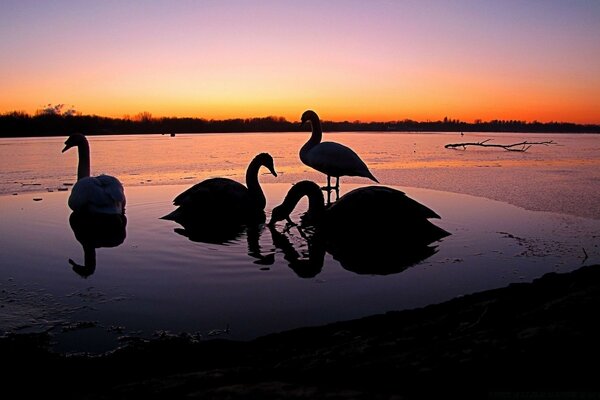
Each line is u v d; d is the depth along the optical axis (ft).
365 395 8.59
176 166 61.57
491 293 15.96
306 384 9.55
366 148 99.45
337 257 22.04
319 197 28.32
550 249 23.35
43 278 19.35
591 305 11.11
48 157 72.38
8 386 11.57
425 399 8.45
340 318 15.51
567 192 40.63
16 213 32.32
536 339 9.75
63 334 14.49
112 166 61.67
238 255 22.29
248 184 31.83
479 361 9.32
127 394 9.91
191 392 9.75
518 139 152.56
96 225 28.50
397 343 11.42
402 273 19.90
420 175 52.65
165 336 14.26
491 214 31.48
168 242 24.49
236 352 13.07
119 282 18.79
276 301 16.87
